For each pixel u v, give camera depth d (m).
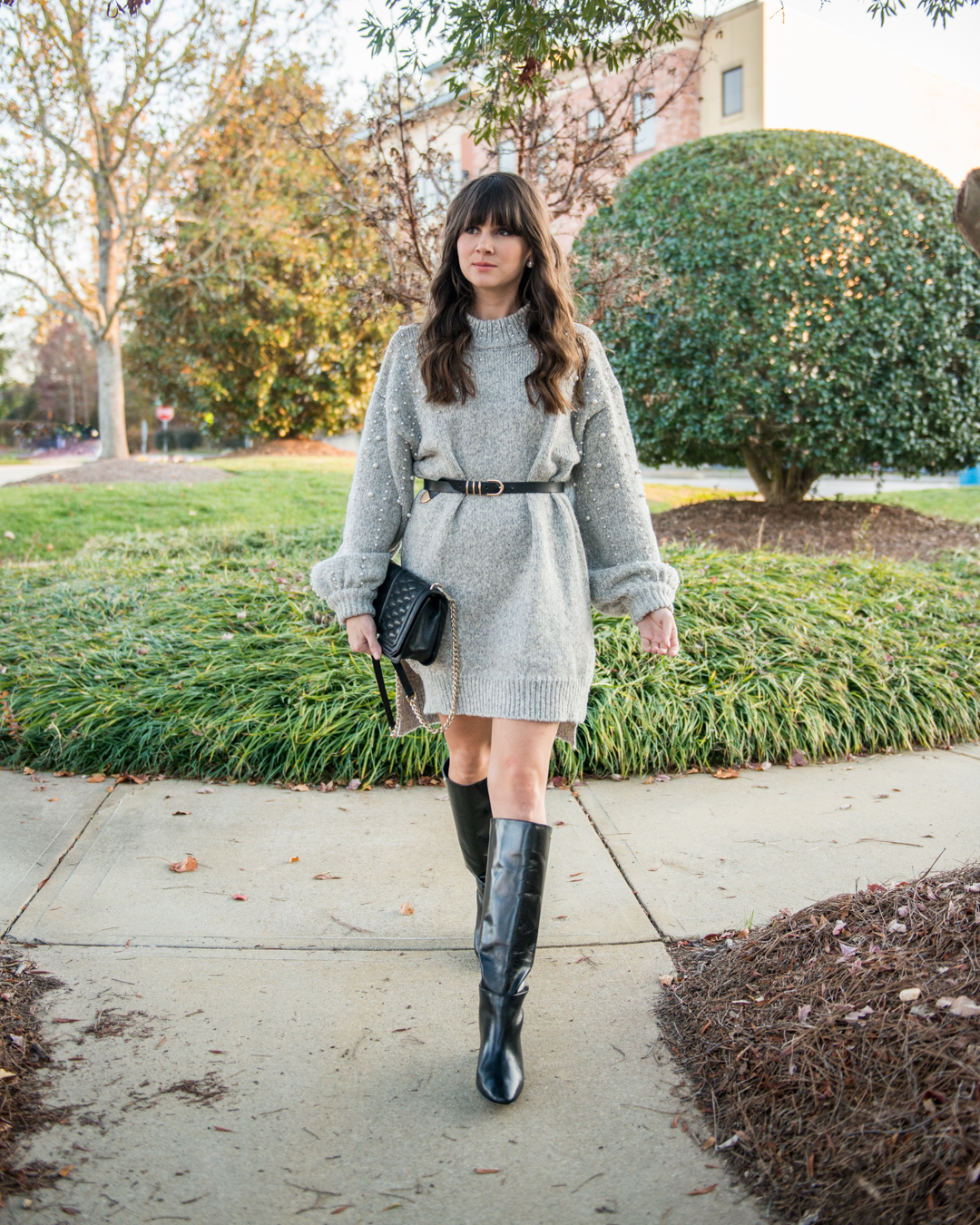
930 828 3.06
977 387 7.58
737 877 2.71
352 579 1.97
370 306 5.26
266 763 3.58
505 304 2.00
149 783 3.49
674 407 7.80
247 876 2.72
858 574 5.60
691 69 5.13
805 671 4.09
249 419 19.69
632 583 1.99
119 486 10.88
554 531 1.96
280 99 9.77
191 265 15.92
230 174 15.55
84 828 3.04
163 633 4.50
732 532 8.22
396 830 3.07
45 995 2.09
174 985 2.15
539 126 5.11
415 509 2.04
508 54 3.75
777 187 7.45
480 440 1.95
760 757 3.75
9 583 5.91
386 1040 1.97
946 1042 1.58
